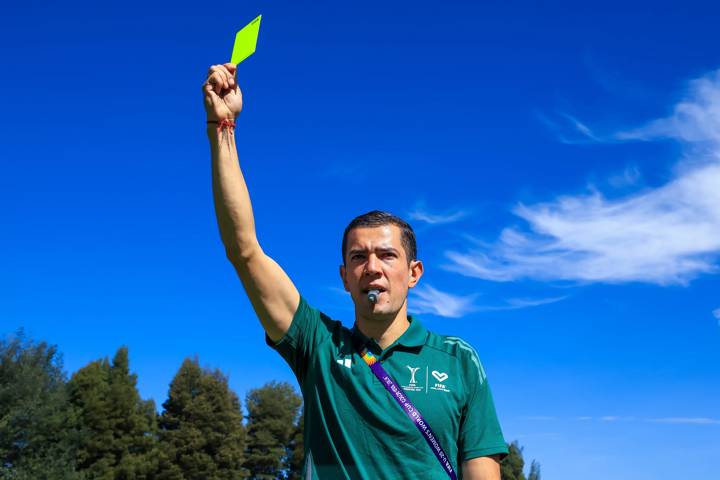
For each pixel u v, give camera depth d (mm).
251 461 62969
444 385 3352
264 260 3447
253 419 65500
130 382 53875
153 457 52531
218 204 3344
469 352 3549
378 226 3557
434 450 3225
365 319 3469
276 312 3477
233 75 3502
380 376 3320
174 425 56938
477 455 3355
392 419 3213
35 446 45688
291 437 65250
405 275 3537
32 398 45750
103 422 49938
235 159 3430
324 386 3348
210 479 54125
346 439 3213
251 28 3555
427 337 3535
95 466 48531
